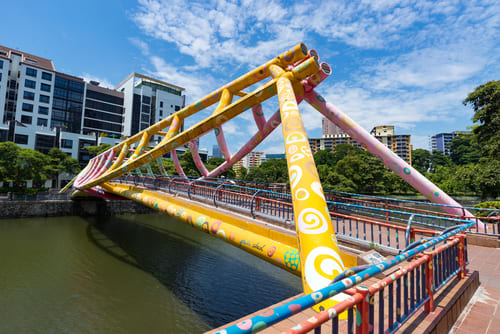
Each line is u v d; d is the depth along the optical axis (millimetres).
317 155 75562
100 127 66188
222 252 20891
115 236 25328
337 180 42906
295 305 1644
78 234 25359
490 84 19656
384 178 48594
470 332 3525
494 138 19625
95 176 23828
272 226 8875
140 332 10305
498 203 15094
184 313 11711
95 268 16859
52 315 11430
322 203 4941
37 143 48750
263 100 9461
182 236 26266
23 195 32875
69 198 35500
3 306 12047
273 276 15820
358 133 11188
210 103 13023
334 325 1946
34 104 54969
